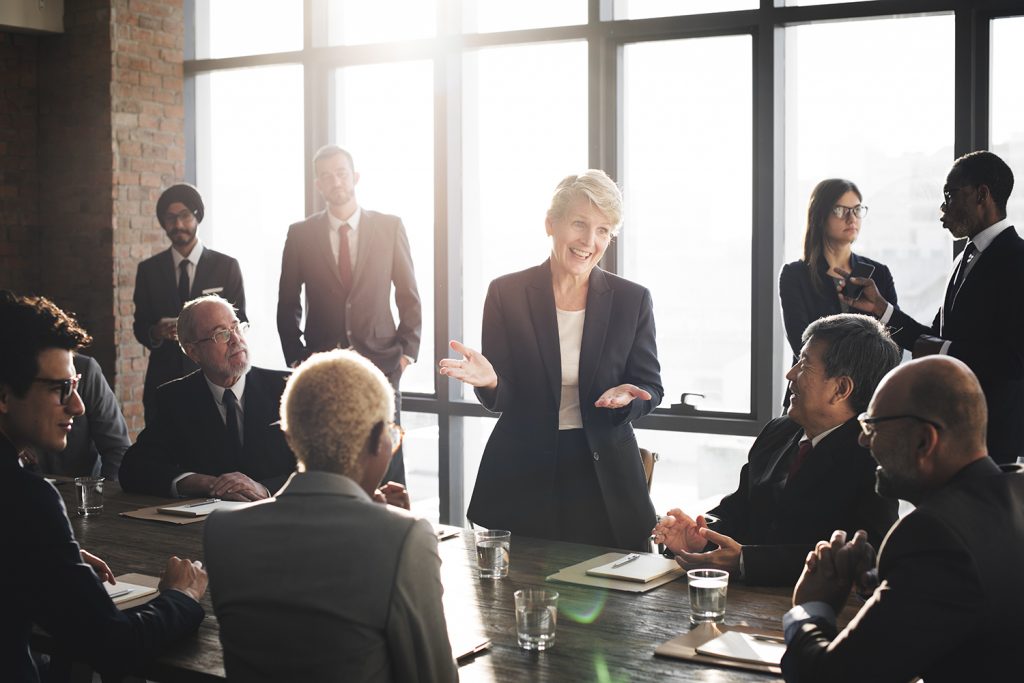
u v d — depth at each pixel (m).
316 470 1.66
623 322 3.17
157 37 6.38
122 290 6.31
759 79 4.87
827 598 1.83
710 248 5.13
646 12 5.21
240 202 6.46
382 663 1.57
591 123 5.29
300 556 1.57
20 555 1.87
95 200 6.30
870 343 2.36
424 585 1.59
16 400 1.97
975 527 1.54
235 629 1.59
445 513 5.84
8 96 6.39
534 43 5.43
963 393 1.62
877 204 4.75
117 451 3.96
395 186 5.98
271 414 3.54
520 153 5.58
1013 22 4.43
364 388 1.67
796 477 2.44
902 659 1.52
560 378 3.12
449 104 5.67
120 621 1.90
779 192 4.93
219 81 6.50
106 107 6.21
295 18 6.20
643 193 5.29
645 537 3.13
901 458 1.66
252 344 6.45
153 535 2.87
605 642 1.97
